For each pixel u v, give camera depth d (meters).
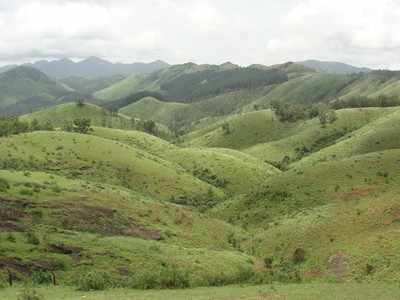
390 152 107.75
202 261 55.72
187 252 58.94
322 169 106.06
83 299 34.41
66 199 69.94
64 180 84.12
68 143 139.75
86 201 71.75
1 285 38.62
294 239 70.00
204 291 40.41
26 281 41.09
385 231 58.84
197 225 79.62
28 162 119.81
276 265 63.69
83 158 132.00
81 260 48.12
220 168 163.88
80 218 63.28
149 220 73.56
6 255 44.78
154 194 121.69
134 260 51.00
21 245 48.06
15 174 79.69
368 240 57.41
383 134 179.62
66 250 49.69
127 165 133.75
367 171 98.50
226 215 103.31
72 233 56.00
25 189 68.50
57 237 52.94
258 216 94.44
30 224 56.12
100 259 49.25
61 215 62.28
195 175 159.00
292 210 90.25
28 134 145.12
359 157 109.44
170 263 52.44
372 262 51.91
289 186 102.56
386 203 69.12
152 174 133.00
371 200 75.12
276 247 70.44
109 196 79.56
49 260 46.22
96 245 53.28
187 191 129.12
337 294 39.06
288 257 65.75
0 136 143.88
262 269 59.25
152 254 54.12
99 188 85.00
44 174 85.56
